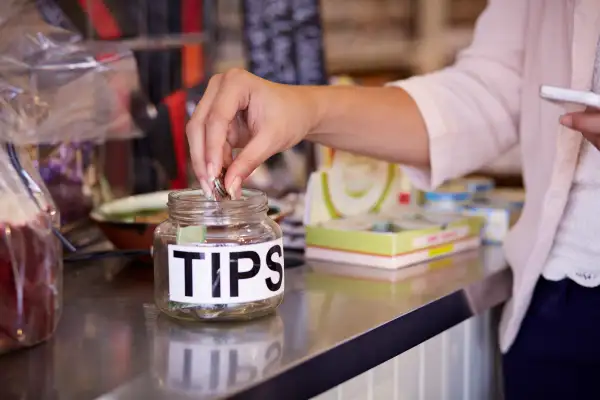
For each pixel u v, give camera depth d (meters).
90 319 0.97
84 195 1.44
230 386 0.74
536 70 1.21
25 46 1.16
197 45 1.81
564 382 1.23
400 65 4.07
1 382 0.76
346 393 0.98
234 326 0.94
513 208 1.65
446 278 1.20
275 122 0.99
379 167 1.50
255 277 0.94
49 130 1.22
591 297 1.18
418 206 1.60
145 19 1.70
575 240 1.17
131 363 0.81
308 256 1.35
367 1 4.00
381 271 1.26
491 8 1.35
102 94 1.31
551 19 1.18
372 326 0.93
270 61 2.06
